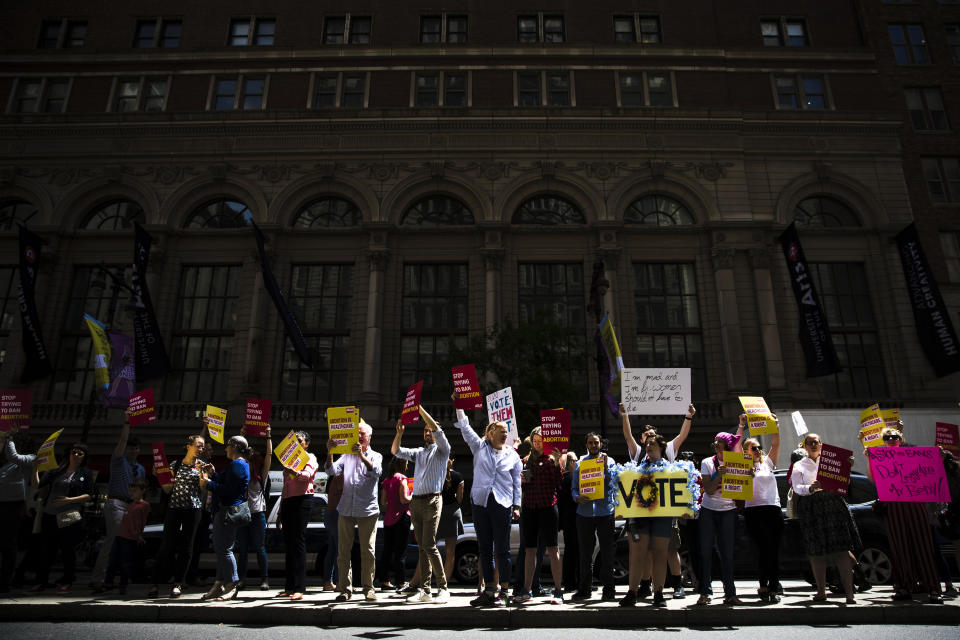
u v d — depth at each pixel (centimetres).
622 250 2559
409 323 2500
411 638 609
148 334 2338
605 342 1600
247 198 2619
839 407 2381
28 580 1266
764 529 798
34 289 2431
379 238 2534
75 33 2961
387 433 2305
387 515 980
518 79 2827
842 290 2561
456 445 2294
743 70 2861
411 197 2628
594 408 2334
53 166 2641
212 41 2912
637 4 3005
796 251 2433
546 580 1323
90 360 2444
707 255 2559
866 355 2481
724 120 2680
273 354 2444
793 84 2862
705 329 2478
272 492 1354
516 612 688
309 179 2619
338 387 2431
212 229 2559
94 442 2283
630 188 2628
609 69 2839
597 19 2969
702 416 2347
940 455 760
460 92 2808
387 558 969
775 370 2370
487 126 2677
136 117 2669
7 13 2956
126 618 729
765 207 2612
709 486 777
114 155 2642
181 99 2784
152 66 2830
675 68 2844
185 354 2462
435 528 826
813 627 670
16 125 2661
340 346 2478
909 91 2916
